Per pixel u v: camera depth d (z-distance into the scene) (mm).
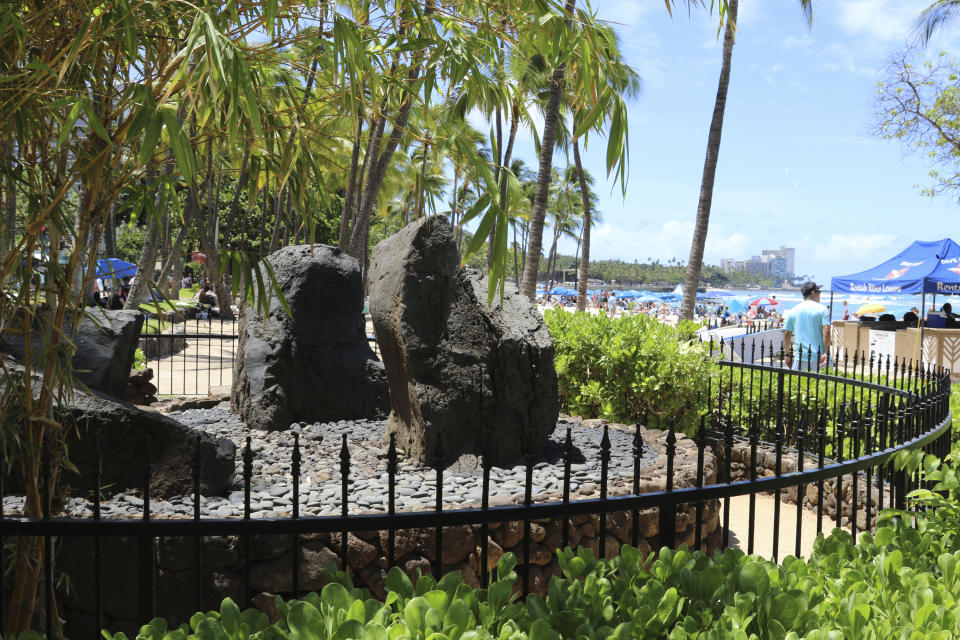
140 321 5668
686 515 4965
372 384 6840
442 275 5523
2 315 2588
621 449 5996
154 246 12273
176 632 2006
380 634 1856
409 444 5578
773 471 6602
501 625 2146
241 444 5852
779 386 7020
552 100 15000
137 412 4234
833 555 2742
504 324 5523
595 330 7609
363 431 6434
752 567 2336
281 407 6523
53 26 2402
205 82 2121
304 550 3826
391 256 5719
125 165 2496
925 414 4180
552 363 5629
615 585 2359
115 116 2377
